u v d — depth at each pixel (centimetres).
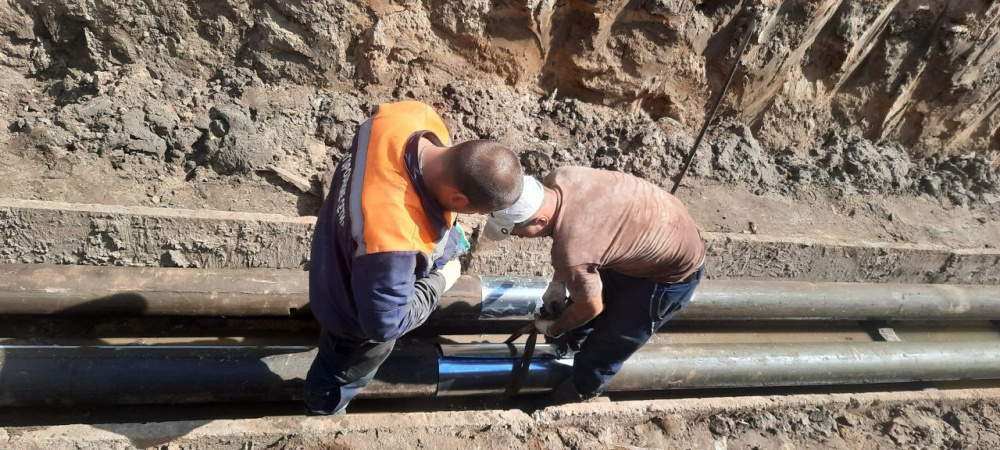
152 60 349
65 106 328
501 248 360
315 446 250
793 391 378
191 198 325
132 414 283
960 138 539
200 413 290
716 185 441
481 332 345
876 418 341
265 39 354
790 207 442
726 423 315
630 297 257
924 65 479
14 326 297
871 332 429
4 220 287
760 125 484
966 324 456
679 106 452
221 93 354
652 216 228
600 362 284
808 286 387
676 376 328
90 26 334
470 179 170
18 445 227
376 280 171
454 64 393
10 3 322
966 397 357
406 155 177
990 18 450
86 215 295
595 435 288
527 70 411
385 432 260
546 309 273
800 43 439
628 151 429
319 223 211
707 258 392
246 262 327
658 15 397
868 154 498
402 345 305
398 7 360
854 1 433
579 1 382
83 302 280
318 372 244
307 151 355
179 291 291
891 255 425
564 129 421
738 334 407
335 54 364
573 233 216
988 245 459
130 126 327
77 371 254
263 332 327
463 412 278
